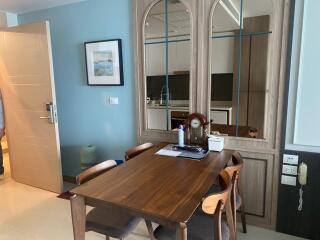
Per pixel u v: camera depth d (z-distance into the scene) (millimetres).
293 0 1843
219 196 1301
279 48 1956
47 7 2984
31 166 3143
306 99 1928
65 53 3014
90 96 2959
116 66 2676
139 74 2543
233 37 2109
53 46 3074
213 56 2203
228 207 1561
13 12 3205
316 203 2012
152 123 2578
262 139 2127
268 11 1958
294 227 2129
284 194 2115
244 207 2287
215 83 2240
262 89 2068
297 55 1904
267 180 2160
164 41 2373
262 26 1995
